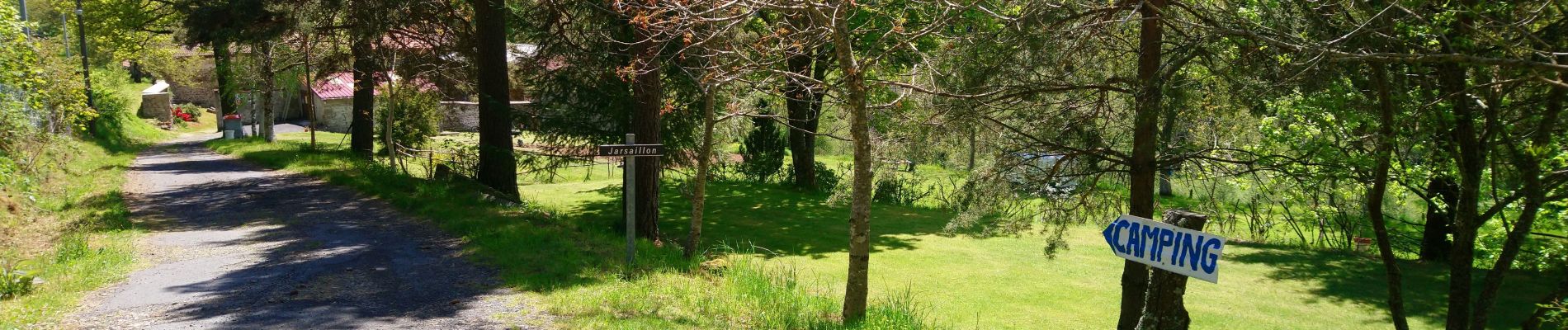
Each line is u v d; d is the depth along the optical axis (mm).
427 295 9031
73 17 41812
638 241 13555
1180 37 9453
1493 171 7711
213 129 55719
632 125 17406
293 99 57594
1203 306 12500
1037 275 14680
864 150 8375
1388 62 6906
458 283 9625
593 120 18594
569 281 9617
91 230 12828
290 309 8305
